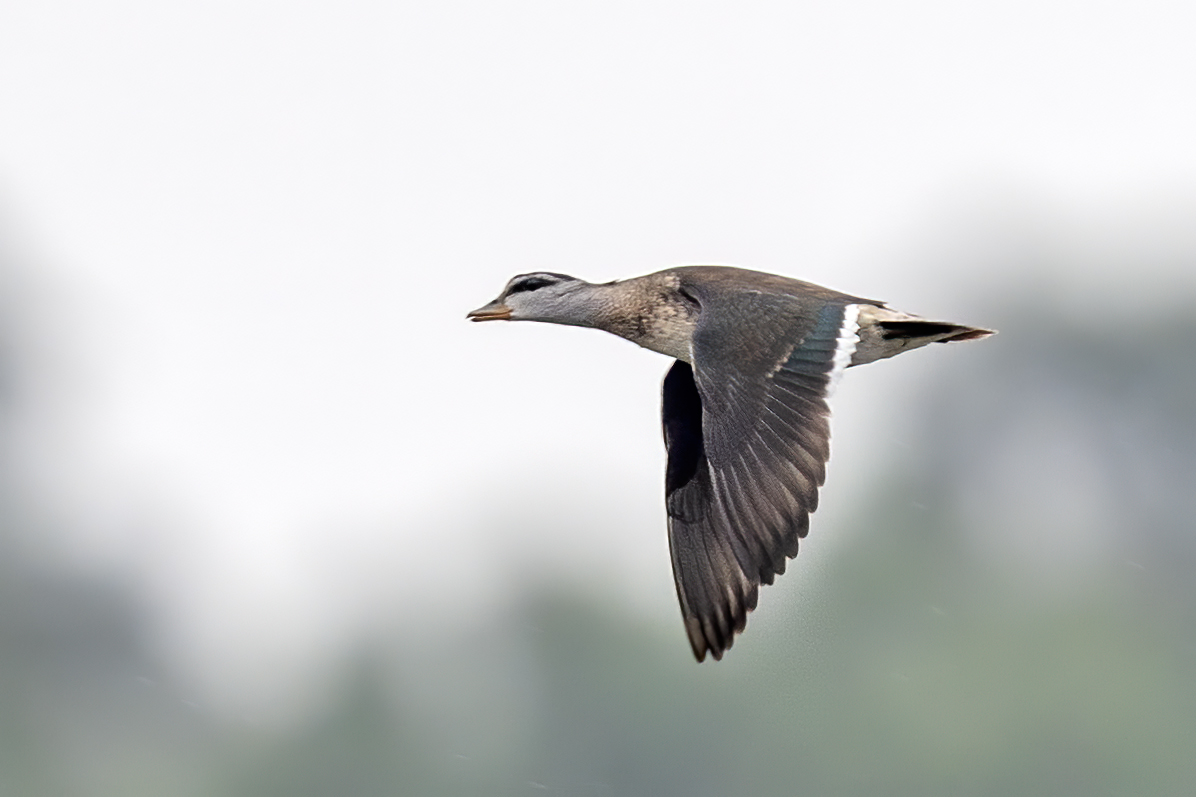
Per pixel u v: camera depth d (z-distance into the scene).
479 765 28.44
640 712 28.02
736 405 10.01
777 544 9.55
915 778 26.27
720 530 10.63
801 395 10.04
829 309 10.48
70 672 32.03
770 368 10.15
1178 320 34.88
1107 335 35.09
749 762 26.39
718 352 10.25
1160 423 34.22
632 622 29.17
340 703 29.91
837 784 26.20
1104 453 33.91
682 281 12.07
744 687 26.67
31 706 31.25
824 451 9.79
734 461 9.82
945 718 27.02
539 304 12.48
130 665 31.97
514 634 29.12
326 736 29.69
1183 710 28.20
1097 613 30.00
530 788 27.89
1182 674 29.06
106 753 30.62
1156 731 27.69
